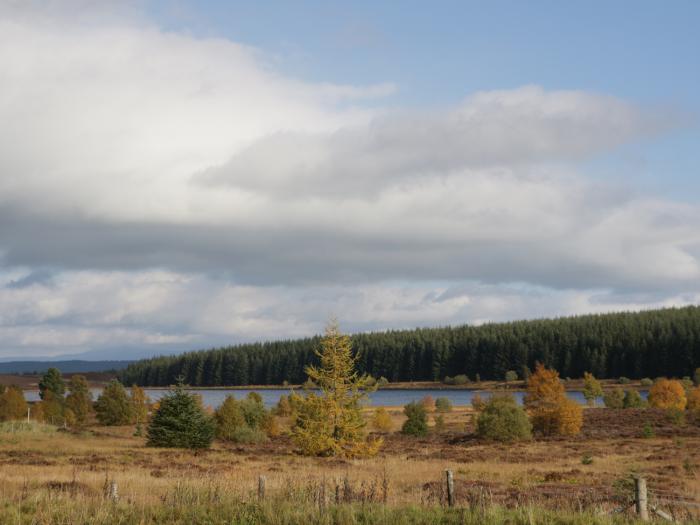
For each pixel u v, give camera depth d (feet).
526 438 167.12
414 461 117.91
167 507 50.78
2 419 231.30
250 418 198.18
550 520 45.29
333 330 132.67
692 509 53.16
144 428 232.12
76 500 53.47
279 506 49.16
